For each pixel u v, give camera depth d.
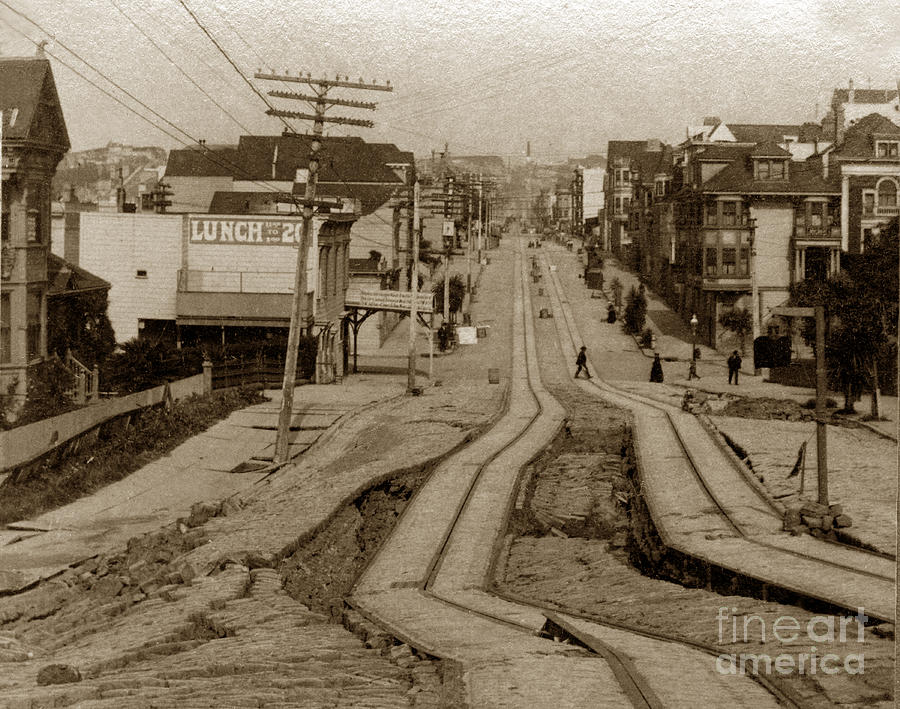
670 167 103.00
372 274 79.06
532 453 36.09
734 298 77.56
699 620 16.84
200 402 44.34
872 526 23.03
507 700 11.85
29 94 39.19
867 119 78.62
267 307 56.94
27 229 40.09
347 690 12.56
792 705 12.00
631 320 83.31
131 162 104.25
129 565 22.50
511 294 106.62
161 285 58.59
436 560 22.70
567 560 23.53
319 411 46.69
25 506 27.62
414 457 34.91
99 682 12.90
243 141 105.38
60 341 46.16
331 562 24.03
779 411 46.81
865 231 76.88
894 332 43.62
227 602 18.09
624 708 11.46
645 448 35.91
